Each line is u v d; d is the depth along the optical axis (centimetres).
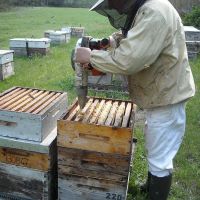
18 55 908
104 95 548
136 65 212
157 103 235
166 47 219
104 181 246
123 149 232
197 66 809
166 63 225
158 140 246
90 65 235
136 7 218
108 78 549
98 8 225
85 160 242
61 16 2412
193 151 384
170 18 212
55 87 612
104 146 234
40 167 251
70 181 252
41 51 909
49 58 892
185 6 1526
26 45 898
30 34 1409
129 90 253
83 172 247
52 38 1138
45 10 2956
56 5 3675
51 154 250
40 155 247
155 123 243
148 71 230
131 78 244
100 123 240
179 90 235
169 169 253
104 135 231
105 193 249
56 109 273
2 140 250
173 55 222
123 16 234
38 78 677
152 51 208
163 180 257
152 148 252
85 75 248
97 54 223
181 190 311
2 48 1041
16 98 279
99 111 267
